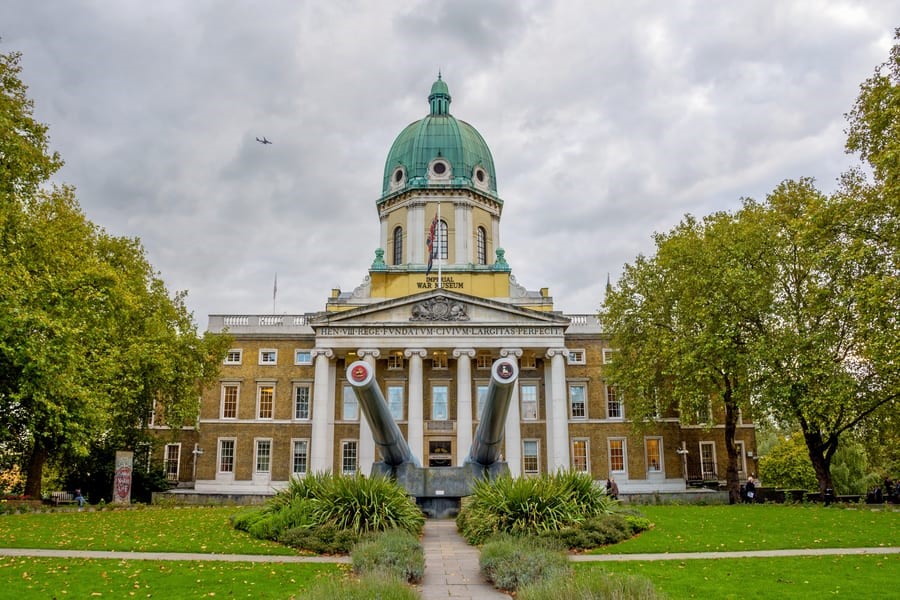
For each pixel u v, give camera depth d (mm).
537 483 22391
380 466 27391
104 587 15000
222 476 58531
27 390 27594
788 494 42250
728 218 42281
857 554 19312
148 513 31172
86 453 31234
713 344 39562
